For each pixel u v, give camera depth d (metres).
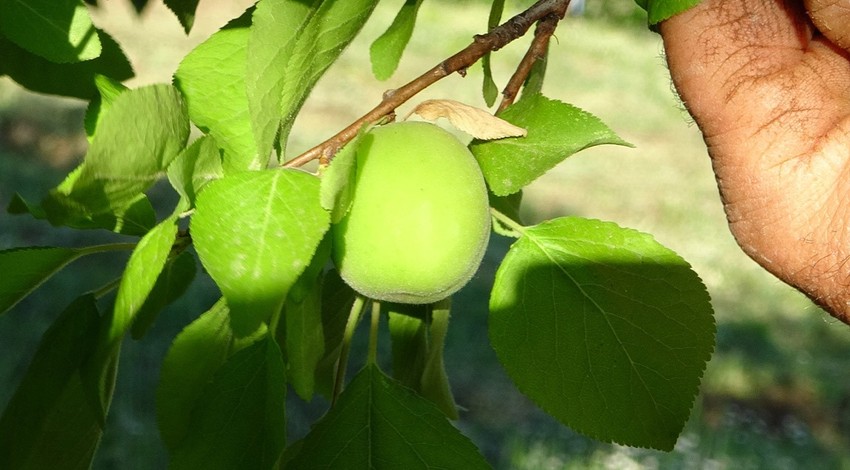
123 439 0.89
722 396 1.13
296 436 0.94
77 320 0.31
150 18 2.41
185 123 0.30
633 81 2.60
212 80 0.32
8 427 0.31
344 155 0.29
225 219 0.28
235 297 0.27
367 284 0.32
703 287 0.32
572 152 0.32
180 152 0.30
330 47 0.31
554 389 0.32
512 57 2.44
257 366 0.30
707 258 1.52
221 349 0.32
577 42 2.99
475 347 1.14
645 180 1.85
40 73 0.37
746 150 0.36
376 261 0.32
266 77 0.30
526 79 0.36
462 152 0.32
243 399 0.30
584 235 0.33
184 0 0.38
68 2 0.33
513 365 0.33
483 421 1.01
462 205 0.32
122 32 2.24
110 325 0.29
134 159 0.29
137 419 0.92
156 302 0.32
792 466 0.98
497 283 0.33
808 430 1.07
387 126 0.32
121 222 0.30
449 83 2.22
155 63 2.00
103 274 1.16
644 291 0.32
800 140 0.36
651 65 2.80
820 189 0.36
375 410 0.32
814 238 0.36
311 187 0.29
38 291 1.10
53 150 1.57
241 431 0.30
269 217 0.28
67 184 0.28
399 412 0.32
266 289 0.28
